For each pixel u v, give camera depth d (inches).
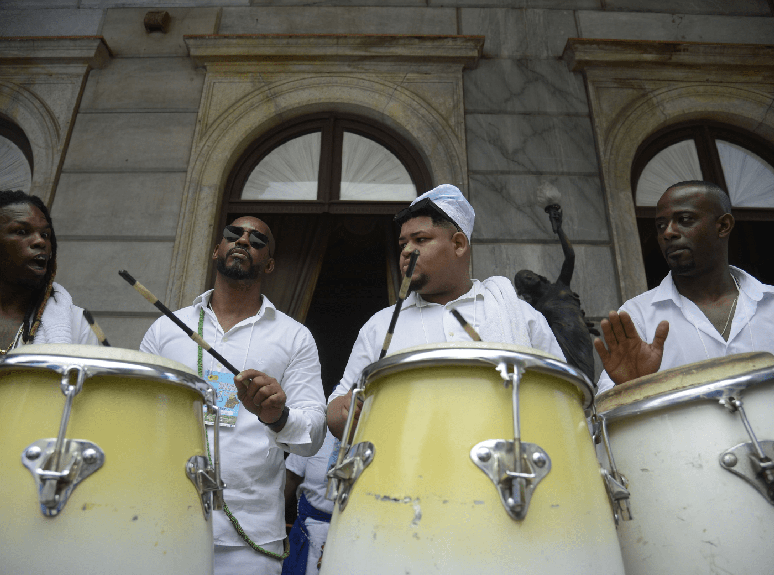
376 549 35.4
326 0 183.9
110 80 171.9
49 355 38.8
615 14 185.2
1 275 67.7
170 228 155.0
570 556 34.7
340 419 58.1
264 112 167.8
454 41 171.6
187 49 176.2
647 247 167.6
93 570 35.0
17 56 170.4
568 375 40.3
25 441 37.2
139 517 37.3
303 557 96.2
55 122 165.2
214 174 161.0
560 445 38.3
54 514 35.5
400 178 169.5
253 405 57.7
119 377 40.1
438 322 65.5
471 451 36.2
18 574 34.2
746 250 176.4
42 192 157.2
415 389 39.6
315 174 170.2
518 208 158.2
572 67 174.7
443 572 33.4
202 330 75.4
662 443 43.1
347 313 256.7
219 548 62.9
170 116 167.8
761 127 172.2
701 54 174.2
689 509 40.6
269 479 68.5
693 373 43.6
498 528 34.2
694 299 77.6
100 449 37.6
